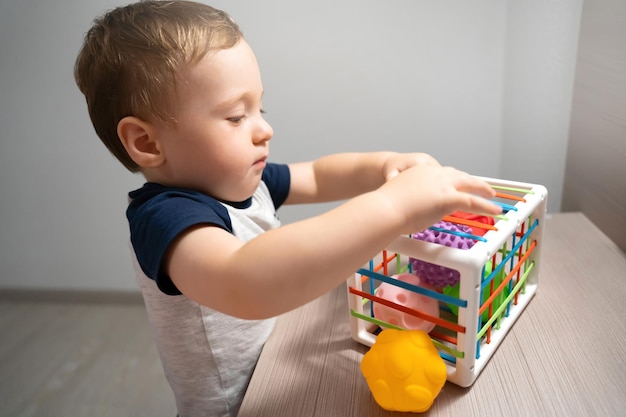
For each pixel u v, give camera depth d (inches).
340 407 18.3
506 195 21.5
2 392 44.1
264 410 18.4
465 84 37.4
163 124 19.0
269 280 15.5
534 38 34.6
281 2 36.6
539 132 37.0
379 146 40.5
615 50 27.4
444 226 19.9
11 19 40.2
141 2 21.4
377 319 20.3
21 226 50.3
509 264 21.9
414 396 16.8
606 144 28.9
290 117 40.4
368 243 15.9
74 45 40.9
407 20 36.1
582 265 26.3
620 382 18.3
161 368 45.9
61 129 44.6
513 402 17.8
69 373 45.9
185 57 18.3
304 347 21.8
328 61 38.1
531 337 21.0
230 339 23.2
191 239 17.2
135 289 53.2
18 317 53.4
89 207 48.5
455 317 20.7
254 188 21.9
